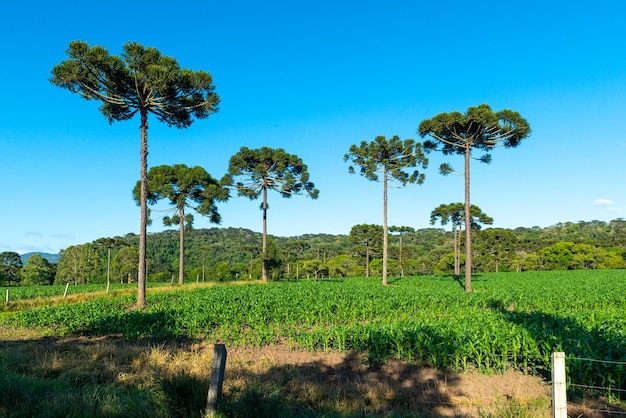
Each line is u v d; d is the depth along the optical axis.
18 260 90.94
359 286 34.88
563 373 5.57
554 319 13.29
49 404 6.48
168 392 6.63
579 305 20.92
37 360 10.05
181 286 37.16
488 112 29.78
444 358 9.96
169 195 40.19
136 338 14.20
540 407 7.06
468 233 31.20
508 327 11.42
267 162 46.03
